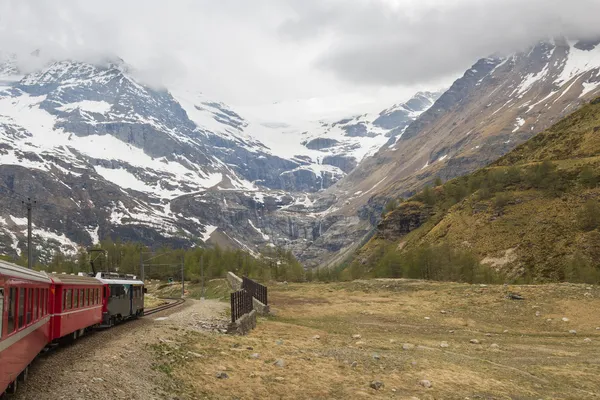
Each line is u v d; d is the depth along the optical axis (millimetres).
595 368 34750
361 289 84062
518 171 185125
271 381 26594
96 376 20562
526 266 136250
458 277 118938
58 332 26734
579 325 51156
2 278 15758
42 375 20438
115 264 194000
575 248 132750
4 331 15852
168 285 159375
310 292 88562
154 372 23797
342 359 33188
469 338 47438
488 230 160375
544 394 28656
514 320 55250
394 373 30531
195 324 46031
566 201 155125
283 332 47906
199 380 24734
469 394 27547
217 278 155125
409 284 81812
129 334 33594
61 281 27750
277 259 179875
